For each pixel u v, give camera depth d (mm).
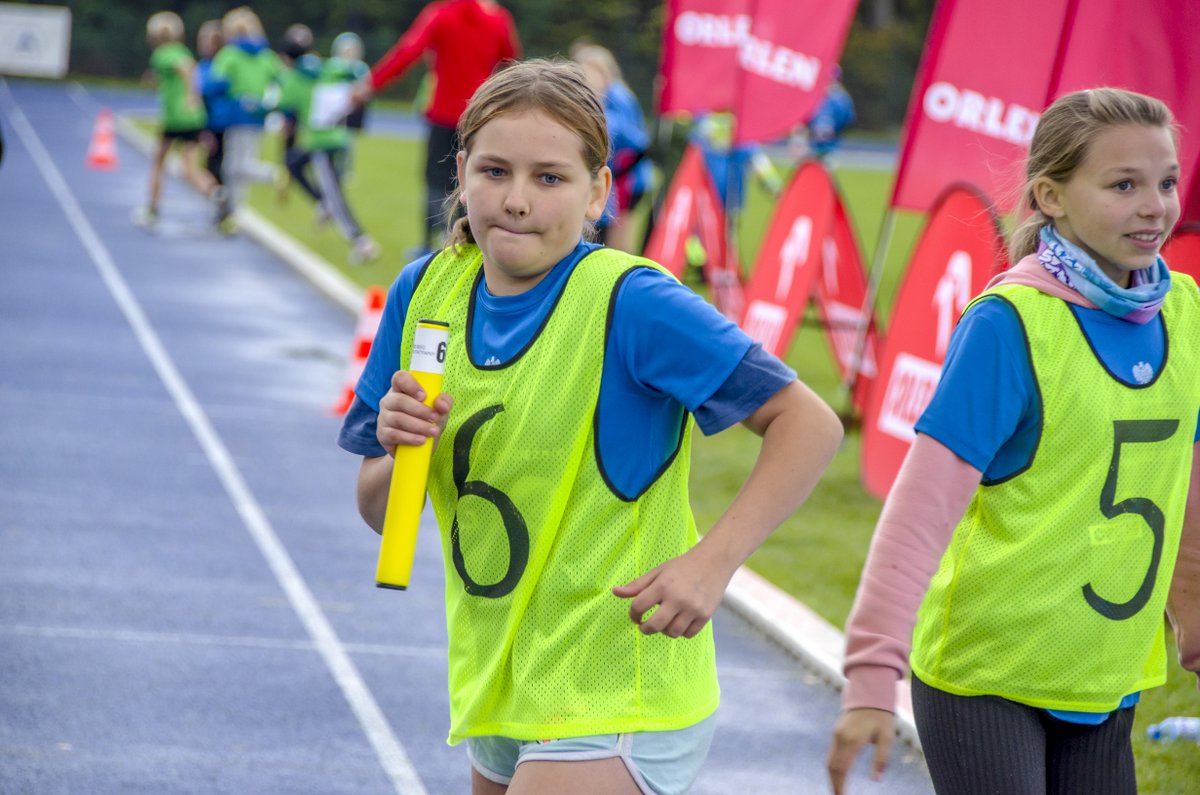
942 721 6156
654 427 5703
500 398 5746
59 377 22375
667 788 5648
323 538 15523
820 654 12531
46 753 9781
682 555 5453
